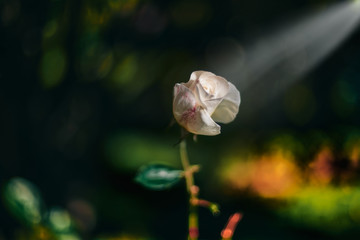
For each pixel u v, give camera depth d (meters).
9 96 2.29
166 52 3.81
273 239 3.60
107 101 3.00
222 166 4.91
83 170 3.13
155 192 4.61
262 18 4.21
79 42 2.24
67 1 2.08
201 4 3.87
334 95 5.11
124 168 4.68
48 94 2.39
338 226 3.38
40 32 2.15
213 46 4.45
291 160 4.14
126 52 2.77
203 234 3.80
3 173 2.36
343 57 4.81
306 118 5.20
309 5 4.09
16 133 2.37
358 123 5.14
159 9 3.55
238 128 5.56
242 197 4.10
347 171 3.80
